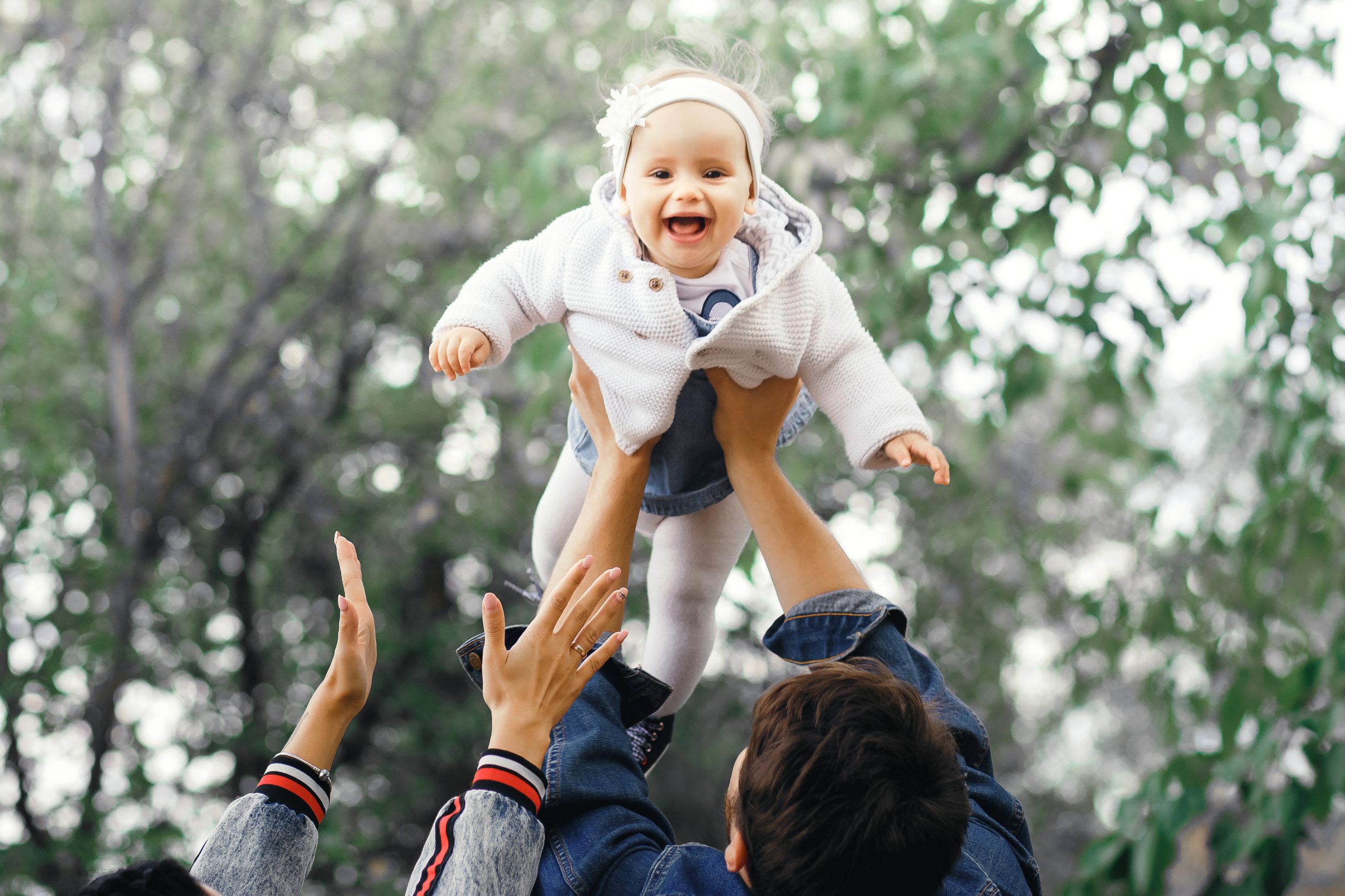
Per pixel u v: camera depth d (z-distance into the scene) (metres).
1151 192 4.91
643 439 1.65
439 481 8.81
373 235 8.74
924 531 9.23
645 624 8.55
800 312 1.65
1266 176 4.93
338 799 8.29
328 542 9.22
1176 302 4.84
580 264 1.69
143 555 7.66
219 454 8.34
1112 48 4.98
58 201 8.18
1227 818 3.88
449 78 8.21
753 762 1.26
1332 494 4.48
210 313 8.80
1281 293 4.33
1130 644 5.31
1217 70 4.89
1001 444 8.55
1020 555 8.21
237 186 8.75
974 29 4.87
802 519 1.67
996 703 11.12
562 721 1.45
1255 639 4.62
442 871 1.22
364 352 8.69
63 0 7.47
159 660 8.55
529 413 4.74
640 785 1.45
